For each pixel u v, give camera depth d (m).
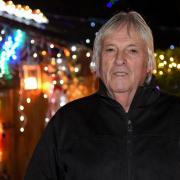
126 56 2.58
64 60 8.35
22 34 7.69
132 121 2.56
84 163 2.52
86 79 8.57
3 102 9.30
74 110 2.70
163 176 2.44
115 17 2.64
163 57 7.37
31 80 7.91
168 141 2.49
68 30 8.26
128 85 2.59
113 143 2.52
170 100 2.65
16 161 9.39
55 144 2.67
